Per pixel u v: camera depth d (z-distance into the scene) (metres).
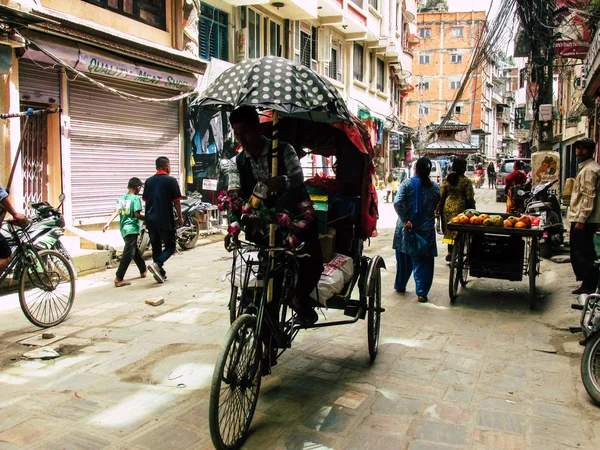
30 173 8.46
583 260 6.38
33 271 5.23
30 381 4.04
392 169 29.98
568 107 19.03
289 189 3.44
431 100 54.53
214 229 12.33
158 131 11.12
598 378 3.80
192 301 6.45
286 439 3.23
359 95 23.78
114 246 9.06
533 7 9.64
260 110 4.37
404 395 3.87
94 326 5.43
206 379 4.07
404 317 5.91
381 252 10.39
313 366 4.41
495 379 4.20
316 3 16.77
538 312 6.15
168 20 11.18
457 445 3.18
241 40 14.41
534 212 9.53
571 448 3.16
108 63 9.02
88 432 3.27
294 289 3.61
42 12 7.65
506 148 71.81
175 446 3.12
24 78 8.12
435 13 53.53
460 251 6.70
